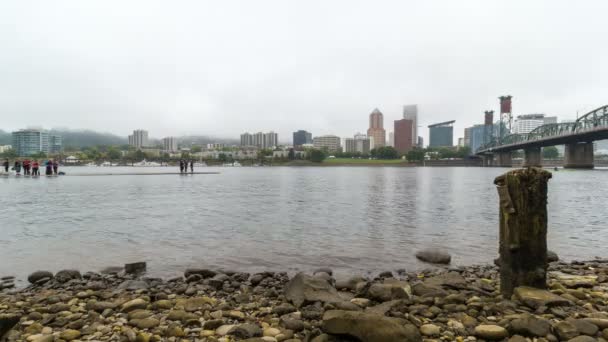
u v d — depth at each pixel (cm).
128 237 1738
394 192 4603
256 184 6200
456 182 7125
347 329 621
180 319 755
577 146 15500
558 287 922
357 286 980
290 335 669
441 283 988
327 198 3747
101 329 708
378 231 1923
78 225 2030
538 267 841
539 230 838
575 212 2684
